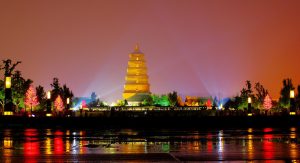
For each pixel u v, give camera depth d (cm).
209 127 8062
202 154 3516
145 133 6228
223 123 8581
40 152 3703
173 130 7069
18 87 12019
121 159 3256
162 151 3788
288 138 5078
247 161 3081
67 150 3894
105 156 3438
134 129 7444
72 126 8188
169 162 3083
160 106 17138
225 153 3566
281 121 8494
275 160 3114
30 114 11175
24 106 12812
